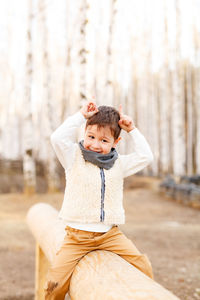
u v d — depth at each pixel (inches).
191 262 214.4
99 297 55.9
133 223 362.6
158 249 248.5
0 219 357.4
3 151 1254.9
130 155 81.8
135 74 1238.9
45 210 139.4
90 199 73.9
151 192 628.1
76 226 74.2
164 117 968.9
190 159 1112.2
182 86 1158.3
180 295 156.3
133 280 56.7
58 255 74.2
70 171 77.1
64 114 901.2
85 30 496.7
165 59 921.5
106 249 74.8
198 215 419.8
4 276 191.6
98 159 75.2
